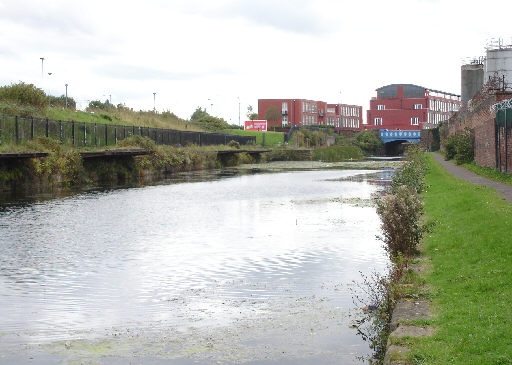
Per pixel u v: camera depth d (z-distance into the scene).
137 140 58.16
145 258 17.27
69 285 14.15
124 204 31.48
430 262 14.12
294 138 119.75
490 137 38.91
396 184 30.34
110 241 20.12
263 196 36.12
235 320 11.32
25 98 56.28
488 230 15.23
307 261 16.70
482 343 8.00
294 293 13.27
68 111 66.69
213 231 22.31
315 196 35.84
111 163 49.94
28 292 13.50
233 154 81.75
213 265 16.31
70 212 27.80
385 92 153.12
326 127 143.38
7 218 25.48
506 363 7.27
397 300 10.84
